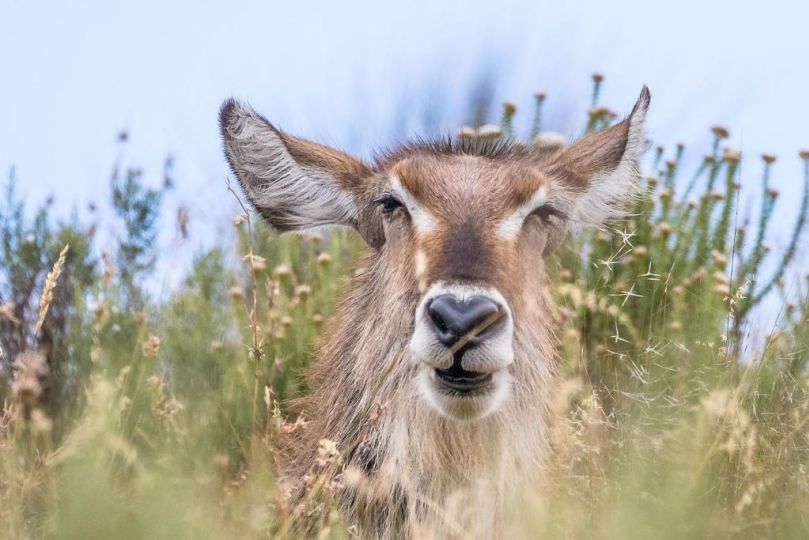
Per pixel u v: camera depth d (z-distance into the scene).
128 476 10.62
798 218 15.11
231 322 14.81
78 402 12.96
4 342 14.24
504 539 11.15
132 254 15.80
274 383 13.85
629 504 8.85
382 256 12.17
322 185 12.92
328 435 11.98
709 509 9.52
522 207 11.69
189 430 11.84
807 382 12.73
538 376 11.82
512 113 15.70
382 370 11.57
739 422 10.94
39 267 14.94
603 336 14.09
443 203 11.44
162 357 14.03
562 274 14.16
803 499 10.08
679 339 13.28
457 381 10.66
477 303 10.34
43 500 9.54
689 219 15.29
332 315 13.42
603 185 13.45
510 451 11.52
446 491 11.30
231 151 13.14
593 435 11.43
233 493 10.40
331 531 10.27
